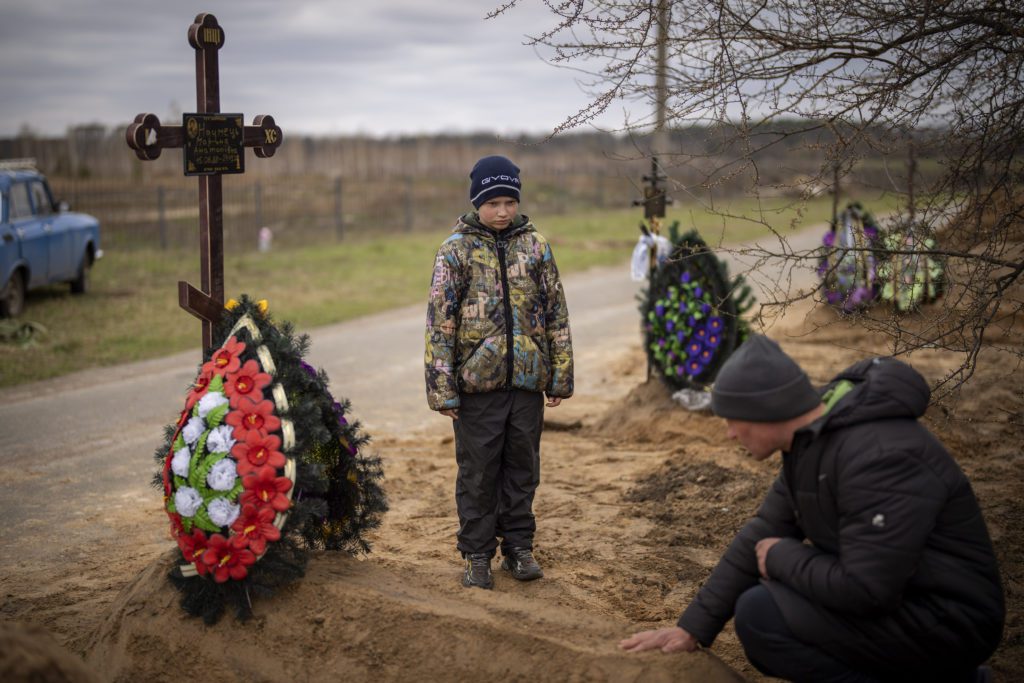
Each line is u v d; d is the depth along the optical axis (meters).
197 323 12.68
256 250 22.25
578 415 7.66
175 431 3.37
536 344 3.69
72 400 8.48
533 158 46.84
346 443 3.71
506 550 3.96
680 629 2.88
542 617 3.24
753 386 2.47
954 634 2.37
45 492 5.80
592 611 3.69
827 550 2.52
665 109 3.92
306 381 3.49
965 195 3.97
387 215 32.09
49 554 4.72
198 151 3.67
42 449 6.83
